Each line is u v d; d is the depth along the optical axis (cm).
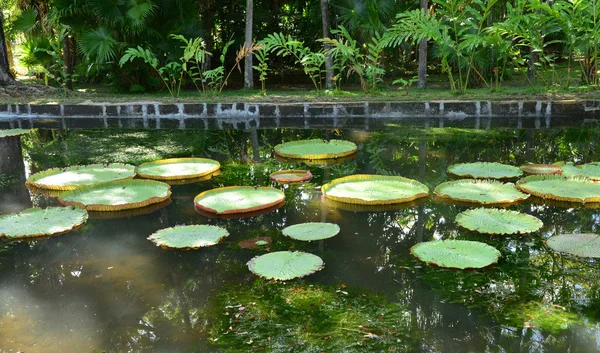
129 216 330
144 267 260
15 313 221
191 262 265
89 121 667
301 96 727
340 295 231
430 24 697
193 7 830
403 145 507
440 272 251
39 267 262
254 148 513
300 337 200
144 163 435
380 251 274
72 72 947
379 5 793
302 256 263
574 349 188
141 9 747
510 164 434
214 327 207
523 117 630
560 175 380
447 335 198
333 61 893
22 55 902
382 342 195
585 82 770
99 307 224
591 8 672
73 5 773
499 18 913
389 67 1033
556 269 251
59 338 202
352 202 343
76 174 410
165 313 218
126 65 821
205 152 499
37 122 662
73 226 309
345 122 632
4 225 309
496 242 282
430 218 318
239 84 964
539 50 702
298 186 387
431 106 645
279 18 1078
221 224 314
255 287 238
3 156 490
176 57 809
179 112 679
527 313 213
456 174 400
